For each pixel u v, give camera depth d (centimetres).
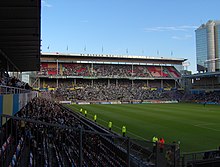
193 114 4672
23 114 2256
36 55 3192
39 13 1659
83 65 10431
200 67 9531
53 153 1251
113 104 7906
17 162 943
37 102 4256
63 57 9956
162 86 10600
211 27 14425
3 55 3056
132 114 4672
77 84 9800
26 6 1522
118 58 10500
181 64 11312
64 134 1409
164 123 3484
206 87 9262
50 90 9025
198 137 2541
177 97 9612
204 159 1484
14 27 1905
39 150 1118
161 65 11125
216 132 2816
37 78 9194
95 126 2748
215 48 14375
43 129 1402
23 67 4488
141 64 10931
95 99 8831
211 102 8006
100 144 1438
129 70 10675
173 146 1073
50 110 3312
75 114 4103
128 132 2781
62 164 1127
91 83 10075
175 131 2866
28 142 1158
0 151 793
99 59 10319
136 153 1396
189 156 1661
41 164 1064
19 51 2903
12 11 1580
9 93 1593
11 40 2317
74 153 1241
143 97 9438
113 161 1344
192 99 8956
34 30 2014
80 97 8775
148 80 10794
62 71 9700
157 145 1056
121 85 10312
